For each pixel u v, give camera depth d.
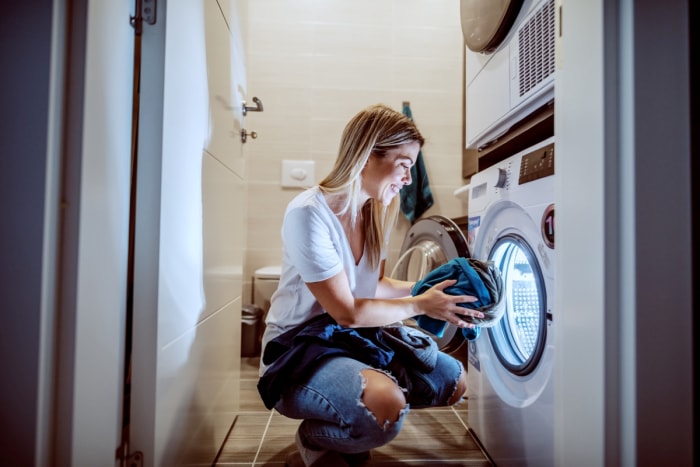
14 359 0.47
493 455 1.04
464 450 1.11
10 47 0.48
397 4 2.35
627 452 0.51
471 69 1.24
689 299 0.50
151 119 0.67
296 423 1.31
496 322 0.94
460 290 0.93
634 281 0.50
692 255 0.50
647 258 0.50
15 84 0.48
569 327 0.62
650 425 0.50
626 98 0.52
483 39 1.07
